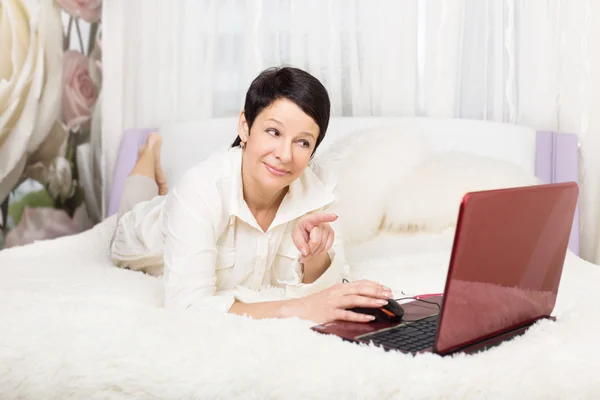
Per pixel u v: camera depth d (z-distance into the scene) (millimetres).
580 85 2271
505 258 917
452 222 1941
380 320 1063
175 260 1235
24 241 2215
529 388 827
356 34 2348
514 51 2330
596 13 2229
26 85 2172
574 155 2227
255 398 857
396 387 826
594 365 879
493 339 969
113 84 2578
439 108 2324
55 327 1031
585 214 2293
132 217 1798
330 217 1191
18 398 946
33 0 2195
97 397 909
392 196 1945
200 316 1090
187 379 880
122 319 1068
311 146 1237
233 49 2465
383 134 2070
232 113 2492
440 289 1507
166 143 2363
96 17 2541
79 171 2496
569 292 1458
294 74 1208
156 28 2480
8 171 2129
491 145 2205
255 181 1300
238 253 1383
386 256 1889
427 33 2324
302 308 1109
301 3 2330
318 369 866
